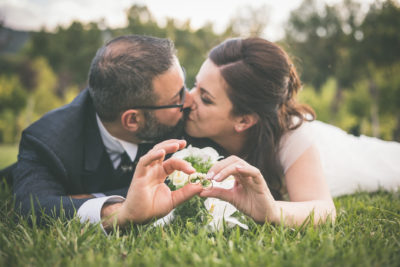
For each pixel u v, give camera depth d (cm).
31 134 185
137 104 187
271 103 209
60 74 4841
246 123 213
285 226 157
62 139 185
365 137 374
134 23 4562
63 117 192
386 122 2858
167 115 195
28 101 3841
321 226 161
